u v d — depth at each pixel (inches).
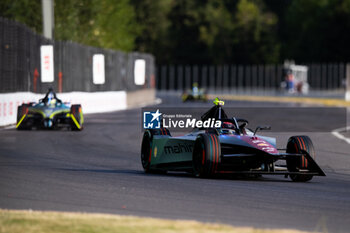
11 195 1346.0
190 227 961.5
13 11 7337.6
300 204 1304.1
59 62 4948.3
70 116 3400.6
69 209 1189.7
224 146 1708.9
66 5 7731.3
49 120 3351.4
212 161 1609.3
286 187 1563.7
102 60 5610.2
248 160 1720.0
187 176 1760.6
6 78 3686.0
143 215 1144.2
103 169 1914.4
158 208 1221.1
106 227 943.0
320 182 1700.3
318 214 1196.5
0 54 3590.1
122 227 945.5
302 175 1675.7
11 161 2042.3
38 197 1325.0
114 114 5064.0
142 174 1807.3
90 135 3159.5
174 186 1524.4
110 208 1210.0
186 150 1748.3
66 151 2437.3
